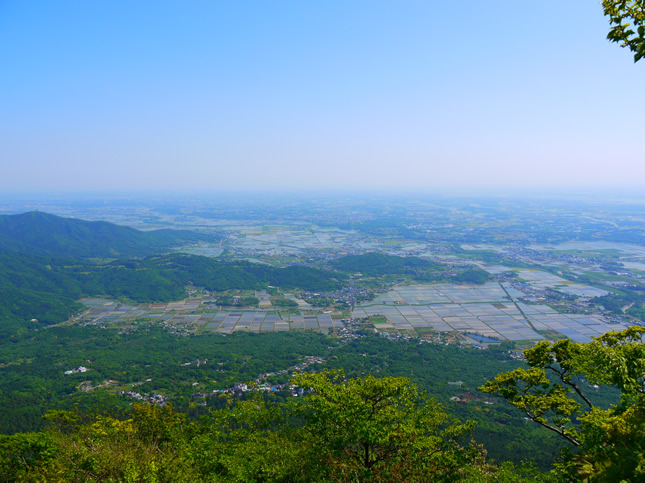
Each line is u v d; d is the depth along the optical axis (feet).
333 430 57.72
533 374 65.77
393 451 55.93
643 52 37.22
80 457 62.28
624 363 49.85
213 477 64.13
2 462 66.39
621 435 37.73
